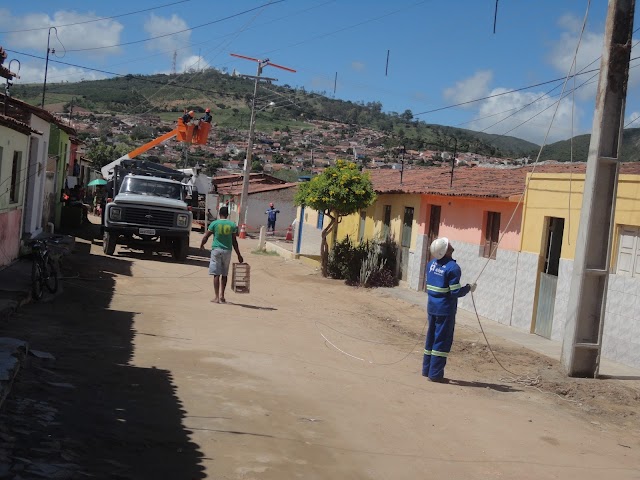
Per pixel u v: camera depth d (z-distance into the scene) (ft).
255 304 49.78
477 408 26.45
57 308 38.37
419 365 34.30
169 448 18.10
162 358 28.86
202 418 21.11
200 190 126.00
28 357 25.17
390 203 75.20
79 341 30.25
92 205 149.38
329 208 71.87
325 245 74.49
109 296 45.37
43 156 65.16
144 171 82.17
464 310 56.70
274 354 32.42
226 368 28.27
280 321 42.86
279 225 158.20
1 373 20.54
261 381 26.73
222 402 23.15
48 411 19.33
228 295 53.11
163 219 71.72
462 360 37.04
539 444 22.52
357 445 20.43
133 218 70.85
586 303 33.60
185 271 65.21
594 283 33.65
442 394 28.25
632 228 38.17
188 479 16.11
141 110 419.13
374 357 35.09
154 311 41.32
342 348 36.47
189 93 480.64
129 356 28.50
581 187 42.93
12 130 46.78
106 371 25.41
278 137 409.69
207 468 17.01
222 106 476.95
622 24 32.96
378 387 28.17
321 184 71.00
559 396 30.55
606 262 33.45
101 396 21.99
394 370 32.30
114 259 67.41
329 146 373.20
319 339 38.24
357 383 28.45
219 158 325.21
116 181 79.77
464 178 69.82
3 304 34.09
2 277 42.27
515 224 50.24
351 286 68.18
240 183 189.47
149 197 73.51
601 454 22.18
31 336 29.81
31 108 56.90
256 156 340.59
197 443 18.79
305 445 19.79
